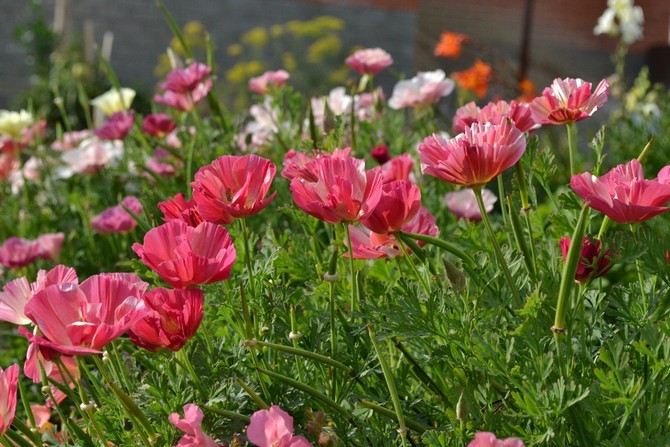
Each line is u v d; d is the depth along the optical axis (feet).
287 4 26.13
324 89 24.47
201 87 5.28
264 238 3.68
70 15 23.13
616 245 2.74
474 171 2.68
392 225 2.79
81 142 6.91
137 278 2.68
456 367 2.81
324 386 3.03
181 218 2.87
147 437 2.72
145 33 25.31
